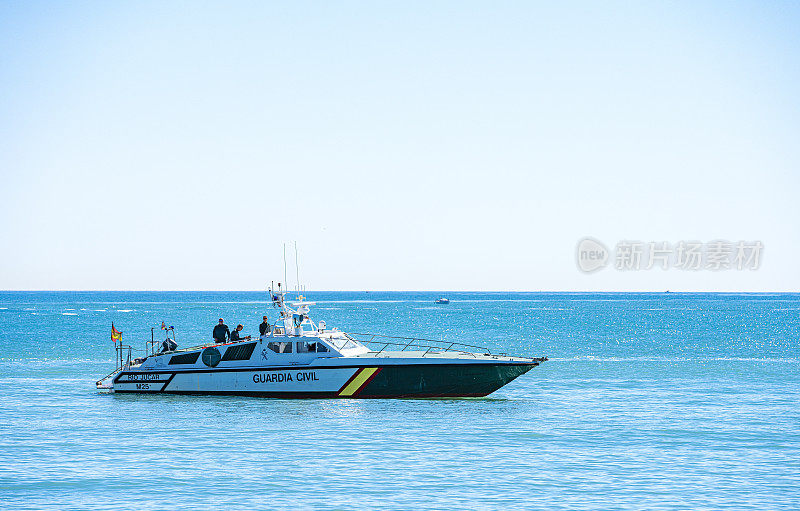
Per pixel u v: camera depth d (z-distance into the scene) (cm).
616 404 7025
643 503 4069
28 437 5578
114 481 4444
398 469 4700
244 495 4200
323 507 4016
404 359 7000
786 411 6656
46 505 4031
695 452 5125
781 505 4034
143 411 6600
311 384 7075
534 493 4228
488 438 5544
